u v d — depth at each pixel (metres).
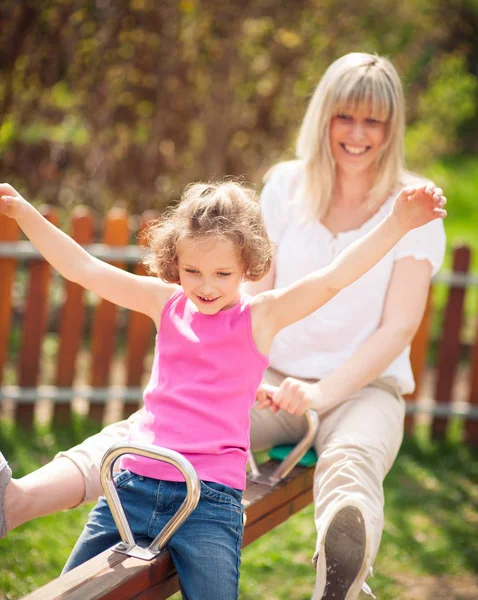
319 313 3.05
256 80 7.41
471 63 15.08
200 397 2.30
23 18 6.45
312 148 3.16
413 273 2.99
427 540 4.34
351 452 2.65
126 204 7.45
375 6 7.77
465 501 4.84
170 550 2.21
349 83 3.05
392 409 2.93
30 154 7.30
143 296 2.48
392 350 2.84
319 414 2.93
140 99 7.21
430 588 3.90
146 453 2.11
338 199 3.20
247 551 4.14
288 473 2.87
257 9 7.15
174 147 7.42
